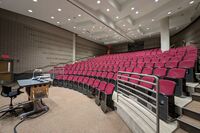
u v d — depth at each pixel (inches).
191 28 325.7
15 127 86.3
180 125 63.8
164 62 149.0
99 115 105.7
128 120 87.2
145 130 65.6
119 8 248.1
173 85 78.8
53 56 341.1
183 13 266.4
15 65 253.9
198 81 118.9
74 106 126.6
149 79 103.0
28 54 278.8
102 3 218.7
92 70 218.2
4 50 237.6
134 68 153.3
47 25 323.9
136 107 96.2
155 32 392.8
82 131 81.7
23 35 269.3
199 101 78.3
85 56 492.1
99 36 437.4
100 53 606.5
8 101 138.6
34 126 87.8
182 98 92.0
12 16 249.3
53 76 261.1
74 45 414.0
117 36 426.9
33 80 135.0
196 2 203.3
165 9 226.5
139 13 275.3
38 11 230.8
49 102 138.1
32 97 113.5
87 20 283.4
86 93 169.3
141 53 316.8
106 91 122.4
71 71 252.5
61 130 82.8
